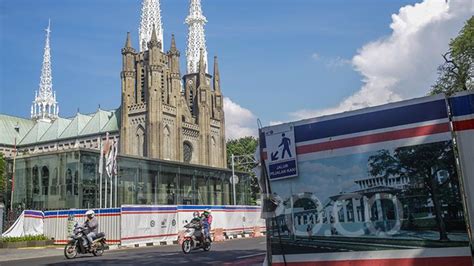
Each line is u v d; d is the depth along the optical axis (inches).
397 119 255.9
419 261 243.4
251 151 4222.4
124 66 3786.9
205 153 4089.6
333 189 274.1
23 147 4365.2
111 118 4023.1
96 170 1678.2
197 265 575.2
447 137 240.5
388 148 257.4
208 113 4197.8
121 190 1770.4
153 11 4680.1
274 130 298.0
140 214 1194.6
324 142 278.5
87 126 4119.1
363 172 264.2
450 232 236.5
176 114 3811.5
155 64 3681.1
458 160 236.1
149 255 763.4
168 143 3705.7
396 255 250.8
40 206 1660.9
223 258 666.8
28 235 1203.9
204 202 2234.3
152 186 1935.3
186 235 788.0
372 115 264.1
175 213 1317.7
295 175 286.2
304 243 280.8
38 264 654.5
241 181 2583.7
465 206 231.5
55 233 1248.8
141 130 3654.0
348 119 271.7
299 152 286.4
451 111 241.1
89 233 789.2
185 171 2145.7
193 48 5093.5
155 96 3631.9
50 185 1660.9
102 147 1603.1
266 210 294.4
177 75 3890.3
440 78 1048.8
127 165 1825.8
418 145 248.2
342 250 268.2
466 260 231.3
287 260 285.0
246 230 1675.7
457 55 1342.3
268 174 296.8
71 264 634.8
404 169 251.6
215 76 4466.0
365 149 264.8
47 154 1692.9
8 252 972.6
